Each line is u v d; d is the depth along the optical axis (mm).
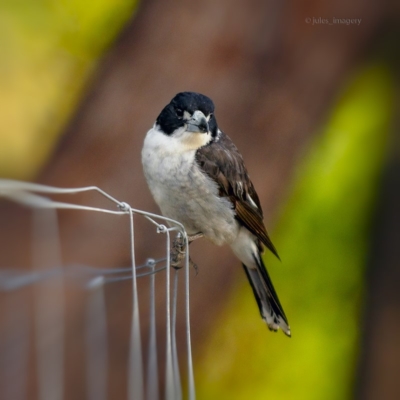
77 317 8445
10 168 12180
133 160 10336
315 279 11828
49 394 6273
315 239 11656
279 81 10898
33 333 7582
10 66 12234
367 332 11039
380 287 11070
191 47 10828
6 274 5320
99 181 10250
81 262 9797
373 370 10914
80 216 9914
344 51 11008
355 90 11477
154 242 9953
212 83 10766
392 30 11211
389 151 11398
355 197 11461
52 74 12227
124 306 9523
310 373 12102
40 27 12188
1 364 7465
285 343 12055
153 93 10680
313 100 10977
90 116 10562
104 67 10812
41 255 6270
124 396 9445
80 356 8586
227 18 10828
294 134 10898
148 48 10852
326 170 11352
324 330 11930
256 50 10859
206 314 10789
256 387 12125
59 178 10219
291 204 11453
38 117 12305
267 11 10844
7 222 9359
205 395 12070
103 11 12055
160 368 9422
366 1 11023
